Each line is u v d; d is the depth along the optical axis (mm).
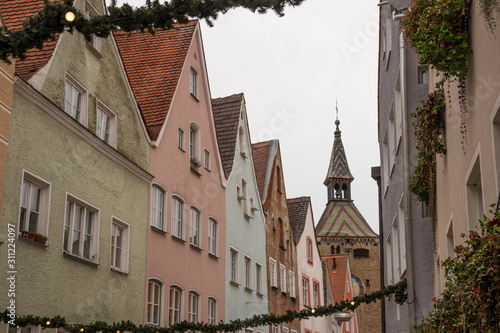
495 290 5246
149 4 5973
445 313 7293
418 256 14117
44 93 14391
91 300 15883
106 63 17719
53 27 6148
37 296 13680
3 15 15336
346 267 53281
